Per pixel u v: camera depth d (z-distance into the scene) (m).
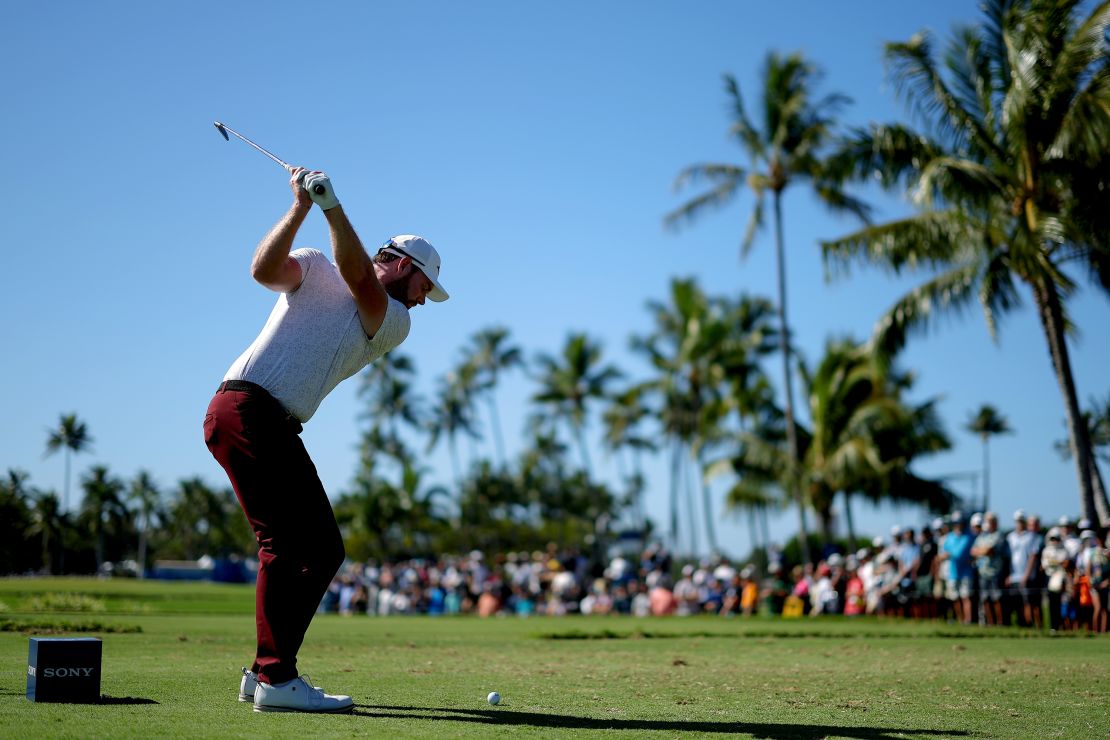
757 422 39.72
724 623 15.68
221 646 7.66
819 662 7.24
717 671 6.32
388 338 4.15
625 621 17.11
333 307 4.00
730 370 41.88
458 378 67.62
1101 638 11.24
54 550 70.31
